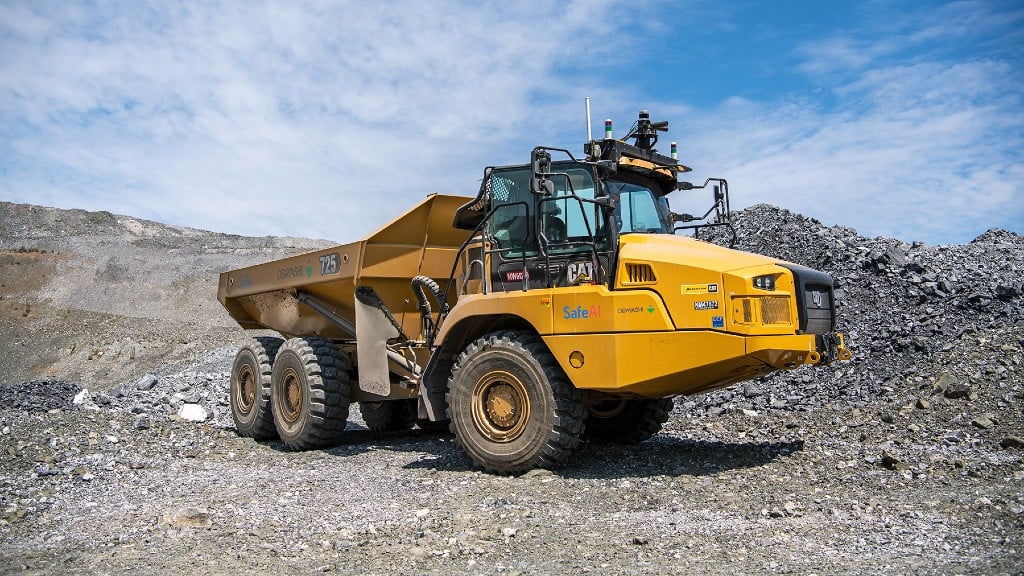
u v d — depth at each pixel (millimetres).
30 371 32031
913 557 3729
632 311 5750
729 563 3752
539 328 6094
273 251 48000
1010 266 10828
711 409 8680
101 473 6699
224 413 10672
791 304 5727
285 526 4773
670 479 5648
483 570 3787
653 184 7062
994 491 4852
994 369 7656
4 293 40875
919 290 10102
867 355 9023
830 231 13141
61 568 4062
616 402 7430
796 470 5734
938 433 6582
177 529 4781
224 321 36000
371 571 3838
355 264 7902
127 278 42219
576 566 3793
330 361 8305
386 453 7727
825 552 3863
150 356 31922
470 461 6879
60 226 58625
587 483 5664
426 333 7617
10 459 6988
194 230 64375
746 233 13898
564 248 6281
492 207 6711
